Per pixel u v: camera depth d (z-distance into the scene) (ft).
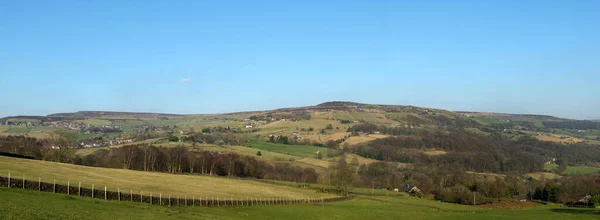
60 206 160.97
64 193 195.62
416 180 580.71
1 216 124.47
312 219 247.29
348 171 518.78
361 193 471.62
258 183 447.42
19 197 165.58
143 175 353.72
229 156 575.38
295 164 622.13
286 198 339.16
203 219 183.01
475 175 588.09
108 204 188.03
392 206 375.86
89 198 195.31
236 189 355.97
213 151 621.72
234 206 257.34
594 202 433.89
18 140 558.56
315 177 550.77
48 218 133.59
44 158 482.28
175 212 193.77
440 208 384.27
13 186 185.26
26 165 277.64
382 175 606.14
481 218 288.92
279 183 485.97
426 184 556.92
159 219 165.48
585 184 507.30
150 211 185.47
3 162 271.08
